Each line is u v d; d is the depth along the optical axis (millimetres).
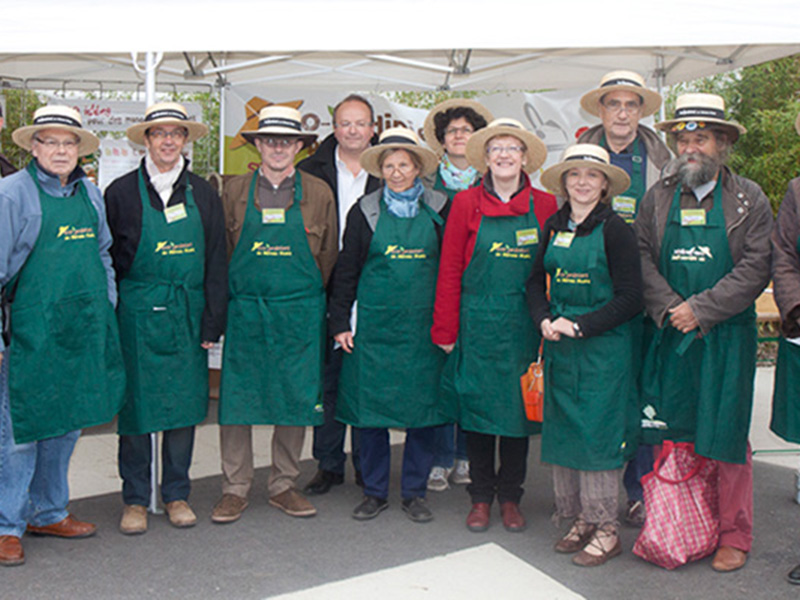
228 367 3865
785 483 4680
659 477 3449
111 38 3465
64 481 3652
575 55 6566
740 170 11758
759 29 3416
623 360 3373
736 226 3297
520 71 7027
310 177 3969
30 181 3338
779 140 11008
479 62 6793
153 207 3613
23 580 3248
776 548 3654
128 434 3689
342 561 3469
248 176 3916
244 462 4004
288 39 3471
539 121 6648
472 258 3658
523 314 3633
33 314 3318
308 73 6664
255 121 6875
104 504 4199
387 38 3465
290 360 3848
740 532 3439
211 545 3635
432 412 3887
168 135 3592
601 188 3439
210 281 3760
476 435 3828
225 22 3482
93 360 3461
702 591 3193
